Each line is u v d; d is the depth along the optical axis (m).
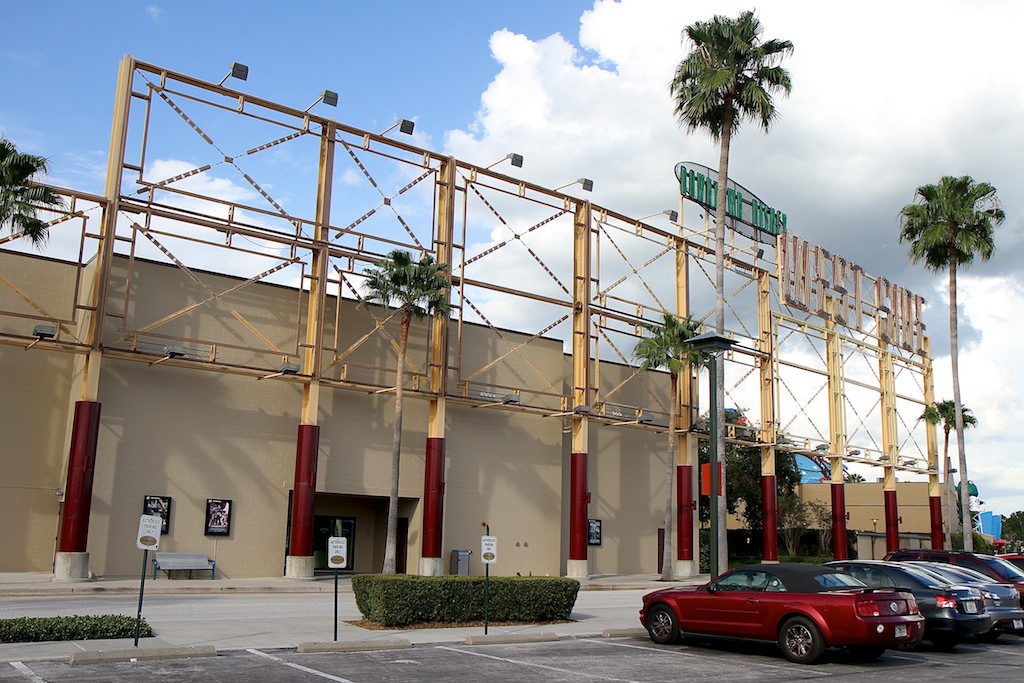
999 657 17.25
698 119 37.75
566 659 15.45
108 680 12.03
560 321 42.50
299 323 34.34
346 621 19.39
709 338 25.31
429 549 36.41
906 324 65.00
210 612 21.27
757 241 55.09
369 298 35.00
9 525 31.36
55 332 29.38
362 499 40.16
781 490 73.44
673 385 43.69
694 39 37.34
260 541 33.44
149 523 15.14
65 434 32.69
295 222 34.41
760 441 51.66
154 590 27.41
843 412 56.75
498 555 40.00
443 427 37.50
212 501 32.56
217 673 12.87
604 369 47.03
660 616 17.75
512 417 41.69
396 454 33.56
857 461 58.22
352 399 36.44
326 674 13.08
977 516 89.88
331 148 35.47
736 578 17.06
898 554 24.58
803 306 54.41
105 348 30.11
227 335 33.59
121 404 31.19
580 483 41.19
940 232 45.50
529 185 41.34
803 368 55.00
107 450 30.69
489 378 41.00
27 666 12.99
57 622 15.27
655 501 48.72
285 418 34.75
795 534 70.25
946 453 69.31
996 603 19.23
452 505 38.91
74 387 32.41
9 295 31.88
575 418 41.72
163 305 32.41
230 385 33.62
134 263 31.97
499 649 16.55
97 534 30.09
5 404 31.80
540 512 41.94
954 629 17.83
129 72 31.41
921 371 66.88
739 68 36.75
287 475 34.47
